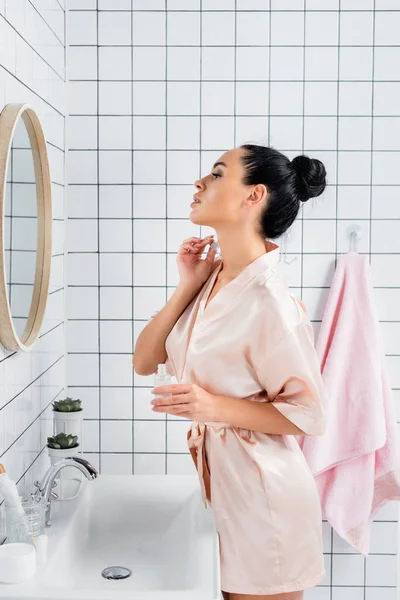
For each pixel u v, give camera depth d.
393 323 2.18
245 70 2.13
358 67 2.13
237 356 1.48
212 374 1.50
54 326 2.00
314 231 2.17
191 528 1.62
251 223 1.55
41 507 1.44
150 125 2.14
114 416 2.20
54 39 1.95
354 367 2.09
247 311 1.48
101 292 2.17
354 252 2.16
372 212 2.16
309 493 1.52
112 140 2.14
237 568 1.47
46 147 1.72
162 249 2.17
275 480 1.47
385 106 2.14
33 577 1.29
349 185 2.16
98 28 2.12
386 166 2.15
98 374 2.19
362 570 2.22
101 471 2.21
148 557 1.66
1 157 1.37
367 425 2.06
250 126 2.14
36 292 1.71
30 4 1.67
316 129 2.14
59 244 2.06
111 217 2.16
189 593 1.23
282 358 1.44
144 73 2.13
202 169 2.15
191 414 1.43
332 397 2.08
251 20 2.12
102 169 2.14
